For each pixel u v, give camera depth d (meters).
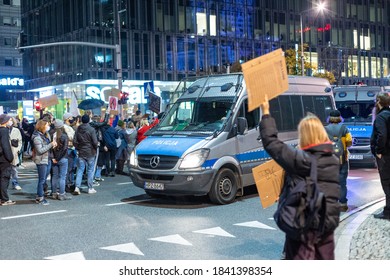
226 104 11.20
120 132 16.55
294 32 67.69
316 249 4.18
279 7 66.25
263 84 4.29
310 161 4.04
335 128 9.27
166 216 9.62
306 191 3.95
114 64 54.25
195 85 12.12
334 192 4.08
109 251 7.14
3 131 11.15
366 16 77.12
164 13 56.94
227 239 7.76
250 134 11.27
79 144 12.45
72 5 56.38
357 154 16.69
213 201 10.65
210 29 59.91
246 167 11.13
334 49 71.94
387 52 79.81
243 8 62.72
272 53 4.39
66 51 57.94
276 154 4.12
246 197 11.62
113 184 14.24
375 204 10.31
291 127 12.34
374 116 8.41
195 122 11.33
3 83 84.00
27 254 7.09
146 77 55.69
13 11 90.44
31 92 66.75
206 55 59.53
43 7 63.00
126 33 54.69
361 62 76.19
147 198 11.72
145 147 10.91
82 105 18.03
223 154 10.64
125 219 9.39
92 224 9.01
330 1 72.25
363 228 7.99
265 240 7.68
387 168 8.28
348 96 17.95
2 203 11.20
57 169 11.80
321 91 13.73
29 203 11.34
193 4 58.66
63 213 10.09
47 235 8.22
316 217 3.96
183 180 10.19
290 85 12.70
